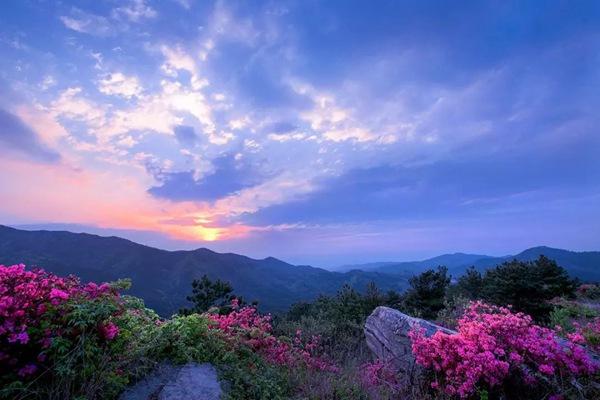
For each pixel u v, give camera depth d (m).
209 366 5.55
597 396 5.92
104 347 4.48
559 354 6.32
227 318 7.64
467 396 6.19
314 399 5.80
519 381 6.35
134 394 4.50
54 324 4.10
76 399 3.79
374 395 6.39
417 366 7.46
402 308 20.64
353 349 11.62
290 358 7.36
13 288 4.23
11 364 3.82
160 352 5.48
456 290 29.03
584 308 14.59
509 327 6.84
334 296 22.12
